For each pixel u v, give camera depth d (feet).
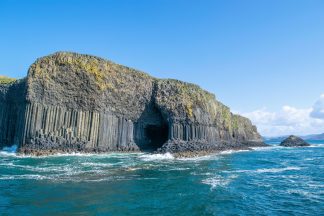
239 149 303.27
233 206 77.97
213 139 277.44
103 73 216.33
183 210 73.36
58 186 92.84
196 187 97.91
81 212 68.95
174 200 81.56
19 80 224.53
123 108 230.27
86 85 207.82
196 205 77.66
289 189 98.27
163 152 213.87
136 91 238.27
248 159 197.26
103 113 215.31
